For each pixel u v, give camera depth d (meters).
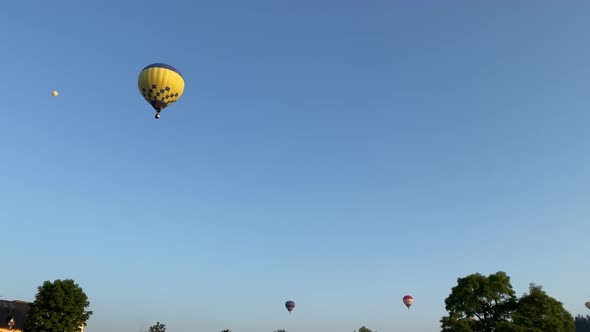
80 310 61.75
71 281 63.38
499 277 50.97
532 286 51.75
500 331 46.47
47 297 60.75
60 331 59.47
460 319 49.53
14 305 79.00
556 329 46.16
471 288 50.53
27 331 58.97
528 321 46.62
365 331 98.44
